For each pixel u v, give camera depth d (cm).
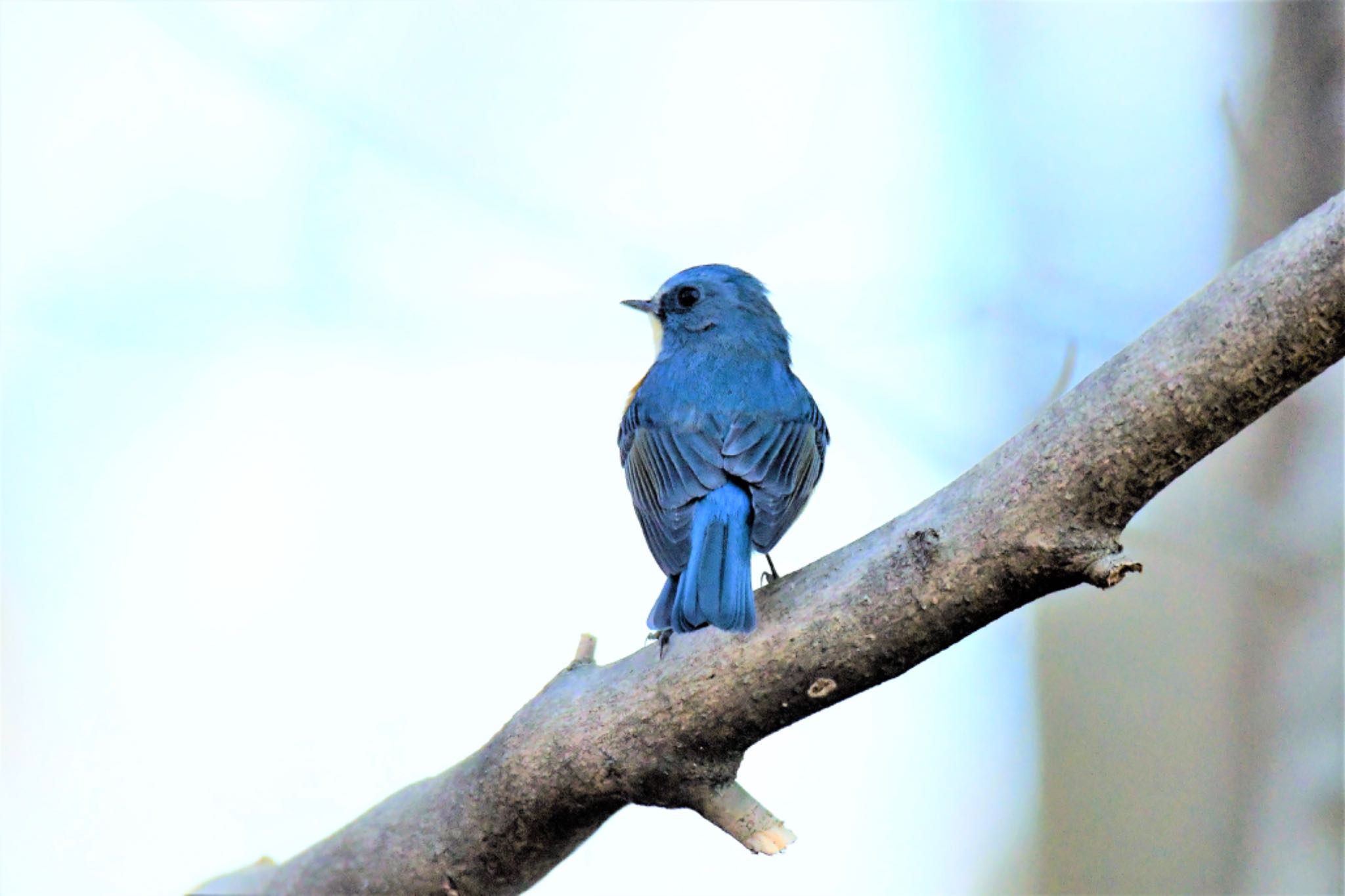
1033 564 668
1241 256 1326
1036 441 676
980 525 677
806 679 701
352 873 747
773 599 715
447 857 737
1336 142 1283
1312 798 1163
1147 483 658
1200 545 1214
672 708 708
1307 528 1191
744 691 702
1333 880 1141
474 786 734
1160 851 1296
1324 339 627
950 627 689
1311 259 629
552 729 722
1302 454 1191
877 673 702
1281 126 1307
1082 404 670
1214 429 650
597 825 745
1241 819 1212
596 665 765
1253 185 1323
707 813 726
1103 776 1359
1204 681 1290
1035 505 667
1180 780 1303
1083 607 1420
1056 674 1409
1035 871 1431
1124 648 1362
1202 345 646
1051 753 1409
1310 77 1295
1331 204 640
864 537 722
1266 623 1211
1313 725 1172
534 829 730
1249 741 1216
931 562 683
